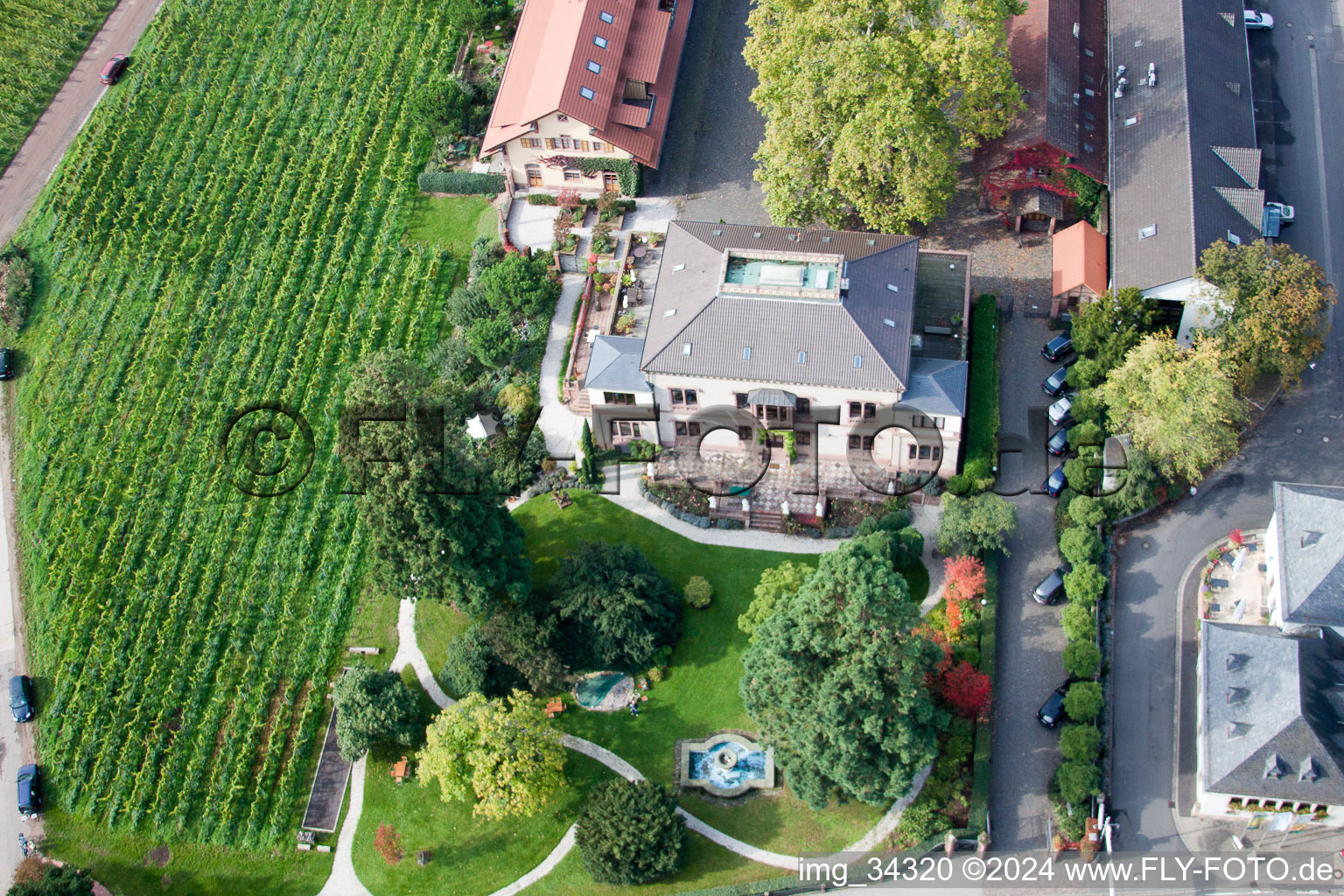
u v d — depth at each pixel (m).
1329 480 95.25
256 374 111.88
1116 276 100.25
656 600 91.38
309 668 95.00
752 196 116.31
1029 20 115.69
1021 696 87.75
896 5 99.44
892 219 104.19
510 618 89.69
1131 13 115.88
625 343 100.00
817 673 79.19
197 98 133.50
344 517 101.44
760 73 105.19
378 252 118.19
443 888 84.69
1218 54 111.25
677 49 124.56
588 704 90.69
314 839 87.69
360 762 90.19
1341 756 76.81
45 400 112.75
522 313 109.38
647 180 118.56
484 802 83.75
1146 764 84.81
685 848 83.56
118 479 106.94
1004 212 110.62
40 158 131.75
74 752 93.00
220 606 98.44
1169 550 93.06
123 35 141.62
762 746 86.69
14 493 107.88
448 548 85.06
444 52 133.00
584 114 111.38
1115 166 106.69
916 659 78.19
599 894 83.12
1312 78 118.25
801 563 95.06
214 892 86.44
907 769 79.00
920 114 100.81
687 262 99.06
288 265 119.31
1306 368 101.31
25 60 138.88
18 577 102.88
